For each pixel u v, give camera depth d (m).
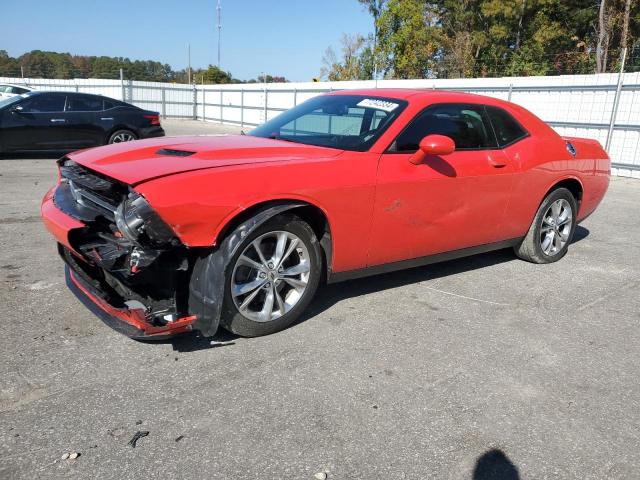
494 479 2.16
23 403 2.50
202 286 2.91
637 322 3.80
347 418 2.50
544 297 4.23
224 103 27.33
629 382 2.96
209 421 2.43
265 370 2.89
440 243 4.06
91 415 2.44
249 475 2.11
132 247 2.79
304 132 4.02
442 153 3.56
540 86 13.27
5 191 7.56
